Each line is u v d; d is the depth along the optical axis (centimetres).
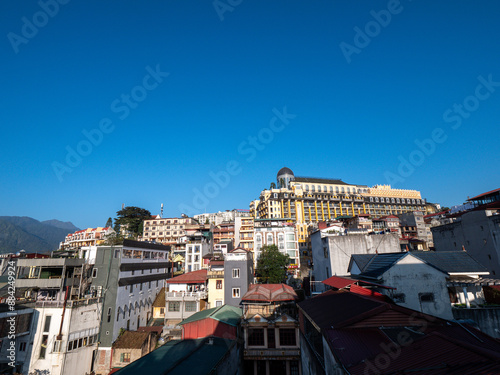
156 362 2117
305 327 2025
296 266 7350
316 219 12712
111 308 3572
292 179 14288
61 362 2892
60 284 3266
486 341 1154
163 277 5284
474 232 3809
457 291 2117
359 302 1571
